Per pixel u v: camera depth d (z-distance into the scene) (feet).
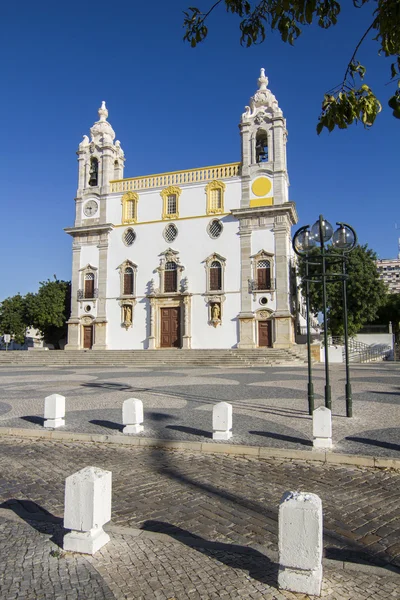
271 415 39.93
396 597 12.65
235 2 19.94
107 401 49.39
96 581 13.66
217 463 27.02
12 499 21.36
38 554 15.53
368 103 17.60
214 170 135.33
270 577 13.78
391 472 25.03
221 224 131.44
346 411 39.75
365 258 135.85
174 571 14.20
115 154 151.64
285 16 19.06
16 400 51.85
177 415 40.57
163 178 139.85
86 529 15.51
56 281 172.24
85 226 142.51
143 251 138.21
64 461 27.94
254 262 126.93
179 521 18.28
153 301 134.31
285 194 130.52
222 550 15.62
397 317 173.58
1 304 176.55
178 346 131.64
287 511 13.17
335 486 22.57
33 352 129.08
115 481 23.57
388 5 16.01
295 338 132.46
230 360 108.27
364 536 16.87
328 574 13.94
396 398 49.19
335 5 18.11
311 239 40.06
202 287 131.03
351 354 128.47
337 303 135.23
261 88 136.36
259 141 136.26
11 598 12.76
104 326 137.90
